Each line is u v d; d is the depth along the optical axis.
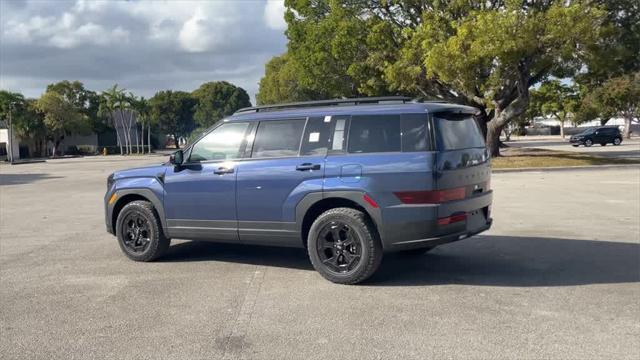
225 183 7.05
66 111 72.75
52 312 5.64
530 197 14.04
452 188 6.12
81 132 76.50
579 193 14.59
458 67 22.34
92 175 28.80
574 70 26.02
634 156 29.44
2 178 28.50
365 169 6.21
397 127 6.24
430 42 23.50
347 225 6.27
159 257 7.84
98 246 9.09
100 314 5.55
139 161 46.94
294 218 6.62
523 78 24.48
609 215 10.87
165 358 4.46
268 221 6.81
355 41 27.42
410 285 6.30
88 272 7.27
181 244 9.04
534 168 22.77
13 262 8.02
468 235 6.37
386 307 5.54
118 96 78.06
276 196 6.71
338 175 6.35
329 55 29.61
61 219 12.53
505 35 21.19
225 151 7.19
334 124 6.57
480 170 6.69
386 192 6.10
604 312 5.24
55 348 4.71
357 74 28.59
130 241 7.88
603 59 23.27
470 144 6.63
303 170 6.54
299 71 32.31
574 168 22.64
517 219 10.72
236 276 6.89
